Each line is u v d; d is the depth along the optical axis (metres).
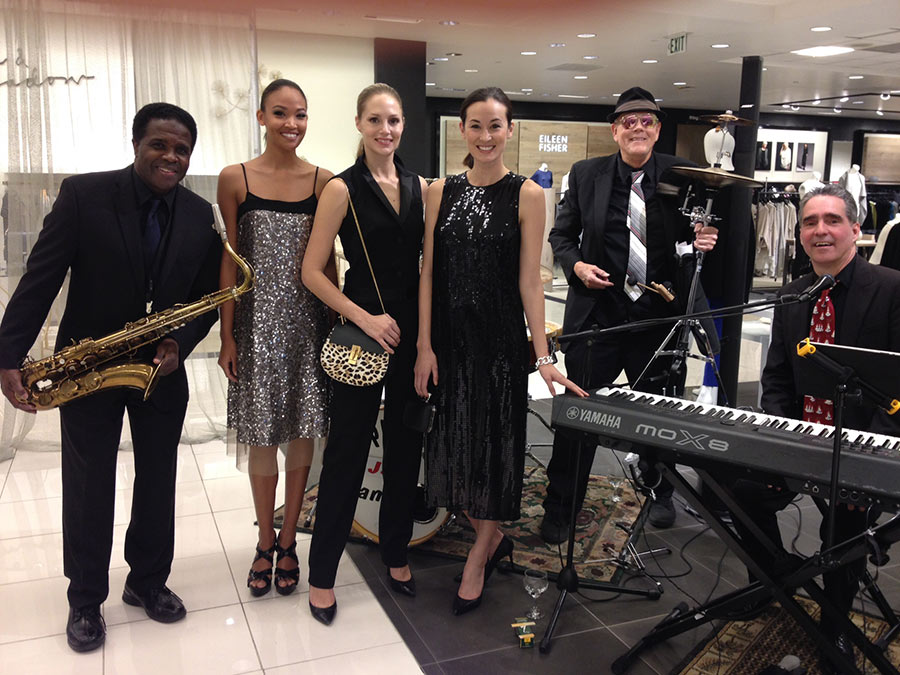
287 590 2.80
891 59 6.96
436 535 3.34
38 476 3.99
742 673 2.35
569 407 2.34
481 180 2.51
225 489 3.84
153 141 2.13
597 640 2.53
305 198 2.59
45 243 2.19
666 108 13.19
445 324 2.55
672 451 2.10
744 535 2.48
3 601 2.73
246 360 2.61
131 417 2.49
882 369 1.69
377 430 3.11
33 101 4.03
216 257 2.49
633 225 3.14
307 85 5.71
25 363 2.24
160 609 2.60
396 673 2.34
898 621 2.49
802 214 2.45
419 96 6.68
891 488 1.77
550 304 9.74
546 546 3.22
